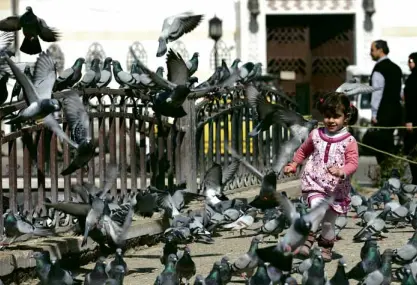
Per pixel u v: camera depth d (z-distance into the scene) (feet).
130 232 34.04
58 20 95.71
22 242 30.66
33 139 32.60
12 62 28.14
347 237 37.55
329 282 25.89
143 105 38.45
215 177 37.42
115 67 38.45
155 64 97.14
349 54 104.78
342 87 40.96
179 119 40.86
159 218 36.32
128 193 38.19
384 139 54.19
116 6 96.37
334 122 30.50
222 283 26.76
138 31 96.78
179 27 35.76
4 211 32.91
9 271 28.17
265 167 48.70
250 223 36.58
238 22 100.63
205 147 45.52
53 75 28.86
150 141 38.86
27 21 30.94
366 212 38.22
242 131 46.70
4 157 56.39
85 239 27.99
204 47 98.89
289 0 102.17
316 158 30.71
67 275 26.78
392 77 53.06
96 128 43.27
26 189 31.55
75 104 29.01
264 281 25.72
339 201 30.50
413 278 26.00
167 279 26.20
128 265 32.30
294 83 105.60
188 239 35.12
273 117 31.45
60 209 28.58
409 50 102.83
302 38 105.50
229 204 37.11
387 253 28.09
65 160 33.50
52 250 30.07
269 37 105.09
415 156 53.52
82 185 32.14
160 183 39.22
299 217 23.71
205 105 43.19
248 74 46.34
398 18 102.78
